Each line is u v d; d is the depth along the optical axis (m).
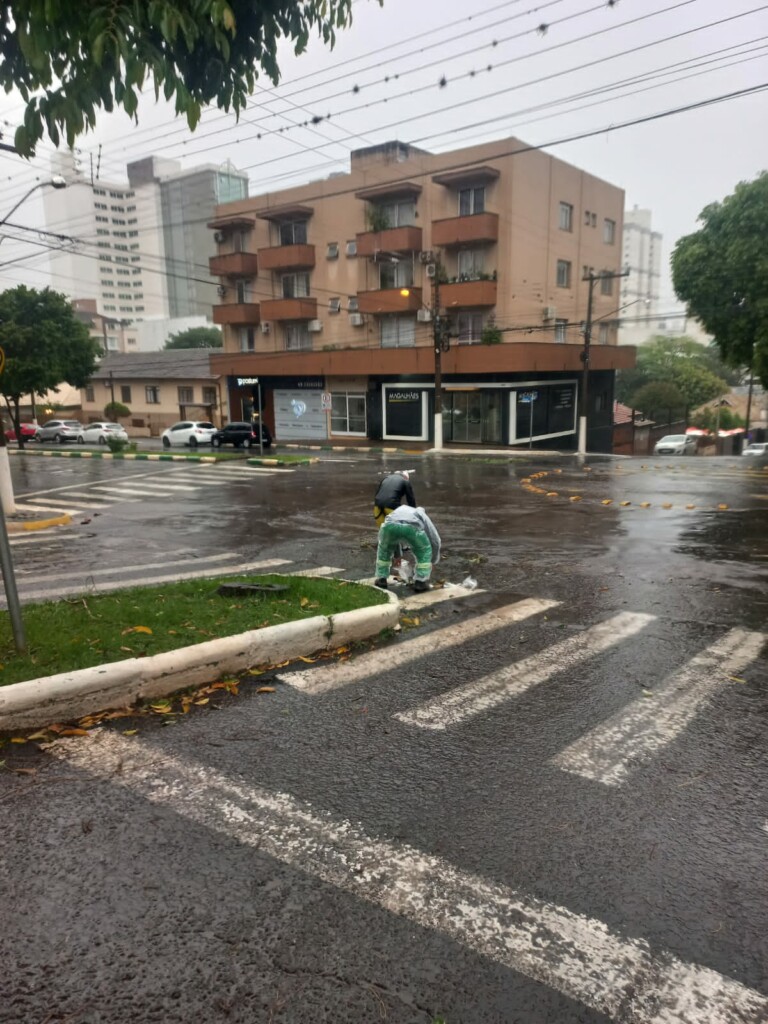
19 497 18.00
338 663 5.36
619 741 4.09
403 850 3.02
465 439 36.00
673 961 2.42
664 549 10.23
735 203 23.78
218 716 4.35
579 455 31.36
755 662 5.46
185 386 50.25
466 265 33.97
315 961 2.39
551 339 35.84
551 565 9.23
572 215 36.56
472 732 4.19
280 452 33.94
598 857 2.99
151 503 16.56
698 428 62.09
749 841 3.12
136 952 2.41
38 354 37.44
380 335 37.66
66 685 4.16
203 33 4.07
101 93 3.61
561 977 2.35
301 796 3.44
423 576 7.74
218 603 6.28
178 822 3.20
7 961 2.37
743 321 24.45
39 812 3.26
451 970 2.37
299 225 39.75
